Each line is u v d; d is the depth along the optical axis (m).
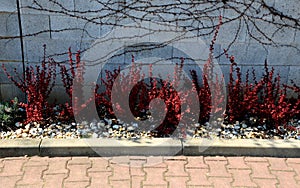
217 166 3.29
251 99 3.86
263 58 4.14
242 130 3.77
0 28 3.87
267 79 3.91
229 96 3.85
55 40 3.96
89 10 3.88
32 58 4.02
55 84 4.11
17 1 3.79
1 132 3.60
